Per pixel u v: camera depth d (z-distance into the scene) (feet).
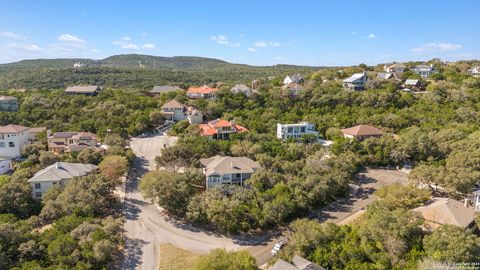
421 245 168.14
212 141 318.04
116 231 197.16
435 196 245.65
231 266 155.43
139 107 445.78
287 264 157.38
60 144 325.21
